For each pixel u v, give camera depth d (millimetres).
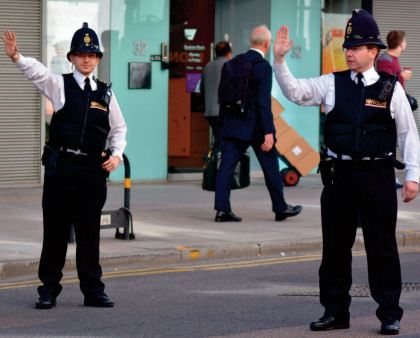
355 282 17281
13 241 19562
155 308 15055
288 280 17438
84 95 14539
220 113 22594
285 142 28562
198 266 18719
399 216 23812
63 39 27547
